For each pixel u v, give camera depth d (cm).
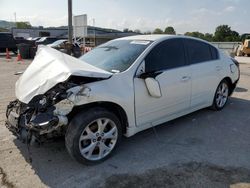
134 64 396
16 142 416
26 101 352
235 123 521
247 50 2755
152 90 388
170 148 410
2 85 848
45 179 324
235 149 410
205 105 541
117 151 396
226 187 312
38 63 401
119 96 363
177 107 463
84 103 330
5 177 325
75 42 1748
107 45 489
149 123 418
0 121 501
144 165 359
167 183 319
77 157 339
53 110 324
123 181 322
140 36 483
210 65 530
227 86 601
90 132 346
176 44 468
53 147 402
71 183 317
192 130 483
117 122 369
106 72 362
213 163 366
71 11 1509
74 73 329
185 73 465
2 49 2386
